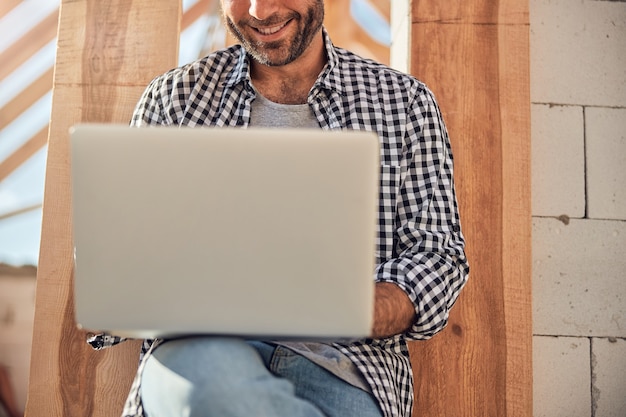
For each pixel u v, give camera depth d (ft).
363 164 3.18
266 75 5.30
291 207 3.19
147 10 6.34
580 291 6.39
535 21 6.64
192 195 3.19
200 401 3.21
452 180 5.12
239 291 3.21
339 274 3.21
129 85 6.27
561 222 6.45
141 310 3.23
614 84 6.63
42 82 14.46
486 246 6.11
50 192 6.11
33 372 5.93
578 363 6.32
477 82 6.31
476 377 5.95
